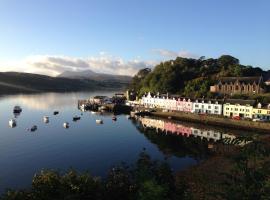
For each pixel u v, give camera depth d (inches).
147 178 643.5
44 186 869.8
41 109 5979.3
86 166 2343.8
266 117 4298.7
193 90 6122.1
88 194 871.1
